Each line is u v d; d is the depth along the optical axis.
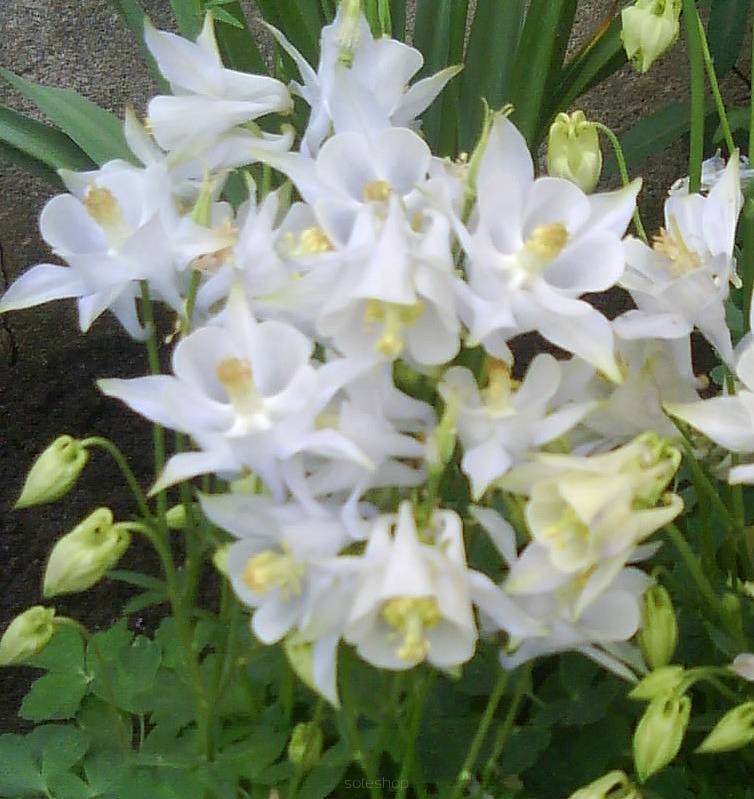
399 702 0.37
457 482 0.37
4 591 0.62
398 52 0.36
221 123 0.35
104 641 0.40
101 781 0.37
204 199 0.33
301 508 0.30
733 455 0.36
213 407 0.30
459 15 0.57
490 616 0.30
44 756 0.38
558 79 0.64
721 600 0.37
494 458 0.30
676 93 0.76
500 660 0.33
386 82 0.36
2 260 0.71
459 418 0.30
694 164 0.43
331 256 0.29
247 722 0.39
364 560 0.28
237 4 0.57
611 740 0.38
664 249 0.34
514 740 0.37
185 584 0.38
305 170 0.32
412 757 0.34
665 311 0.33
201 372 0.31
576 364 0.31
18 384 0.69
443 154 0.61
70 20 0.70
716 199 0.35
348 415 0.29
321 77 0.36
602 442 0.33
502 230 0.31
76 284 0.34
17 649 0.34
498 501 0.36
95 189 0.33
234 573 0.31
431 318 0.30
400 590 0.28
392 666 0.29
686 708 0.31
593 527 0.28
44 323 0.71
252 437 0.29
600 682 0.40
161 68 0.36
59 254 0.34
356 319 0.30
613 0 0.70
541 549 0.30
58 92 0.61
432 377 0.31
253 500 0.30
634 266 0.34
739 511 0.37
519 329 0.31
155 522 0.35
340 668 0.32
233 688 0.39
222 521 0.30
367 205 0.30
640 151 0.65
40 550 0.63
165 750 0.38
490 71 0.61
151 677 0.39
